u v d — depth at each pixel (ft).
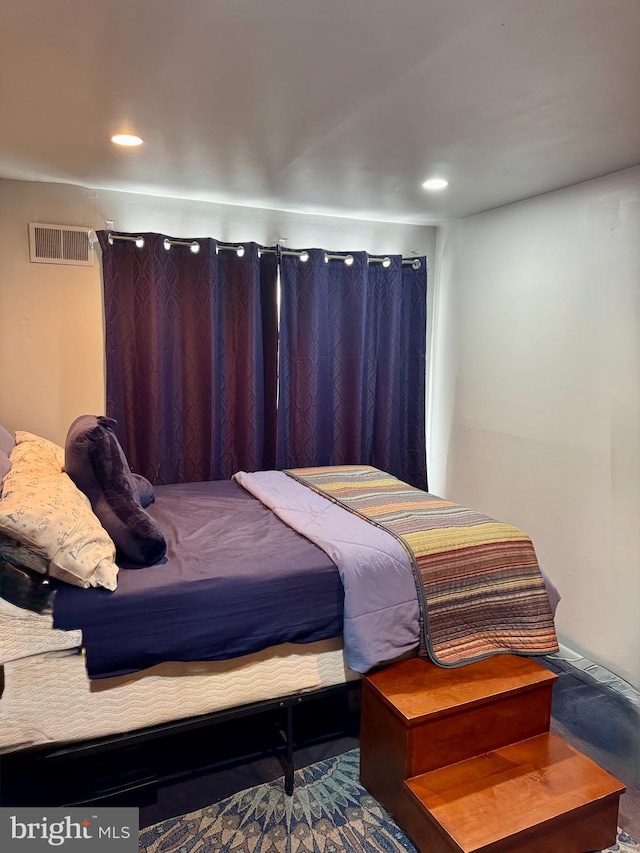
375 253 12.49
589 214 8.86
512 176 8.67
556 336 9.57
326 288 11.63
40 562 5.22
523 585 6.93
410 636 6.35
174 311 10.52
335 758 7.04
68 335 10.16
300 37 4.65
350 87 5.60
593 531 8.96
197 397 10.88
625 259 8.30
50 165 8.54
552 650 6.80
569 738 7.38
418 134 6.91
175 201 10.64
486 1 4.09
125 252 10.07
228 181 9.30
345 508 8.09
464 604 6.59
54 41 4.75
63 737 5.34
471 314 11.73
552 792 5.50
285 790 6.42
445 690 5.94
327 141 7.21
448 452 12.68
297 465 11.79
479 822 5.11
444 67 5.16
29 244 9.73
